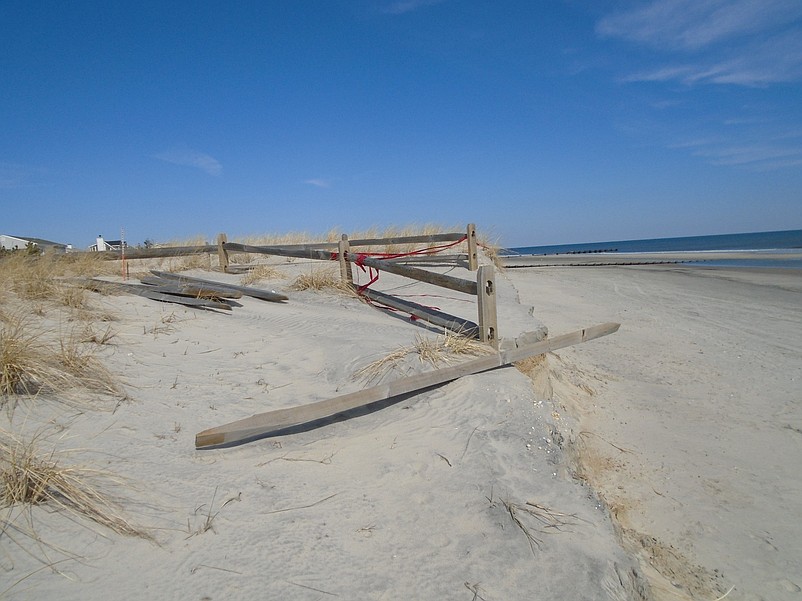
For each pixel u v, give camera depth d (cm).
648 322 1158
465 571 276
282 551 264
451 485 348
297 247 1314
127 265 1012
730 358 906
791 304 1414
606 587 282
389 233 1617
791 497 492
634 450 577
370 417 433
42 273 674
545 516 331
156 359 496
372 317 759
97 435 339
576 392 704
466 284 587
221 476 324
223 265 1113
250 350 572
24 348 386
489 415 438
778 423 651
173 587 227
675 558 402
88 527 251
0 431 310
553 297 1407
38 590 209
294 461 358
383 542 289
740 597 366
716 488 507
